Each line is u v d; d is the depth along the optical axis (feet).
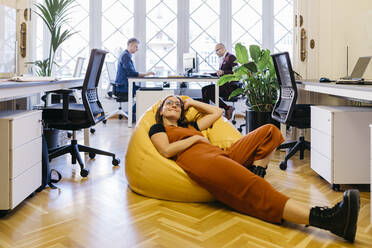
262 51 13.04
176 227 5.81
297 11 12.43
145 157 7.39
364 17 11.00
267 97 13.08
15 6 11.91
